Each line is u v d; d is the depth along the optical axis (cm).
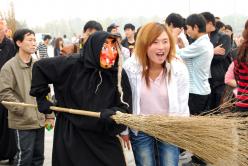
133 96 398
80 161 331
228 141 332
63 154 336
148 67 394
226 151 332
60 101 344
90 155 333
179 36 639
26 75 483
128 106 346
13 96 474
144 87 396
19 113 471
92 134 333
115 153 339
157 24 387
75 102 335
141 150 405
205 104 606
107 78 334
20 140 482
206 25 581
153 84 397
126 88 348
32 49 482
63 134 338
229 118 353
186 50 561
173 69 396
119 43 334
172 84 396
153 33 380
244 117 367
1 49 587
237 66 404
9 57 589
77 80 330
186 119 329
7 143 587
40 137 502
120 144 347
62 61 336
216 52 606
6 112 576
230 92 514
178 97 403
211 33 642
